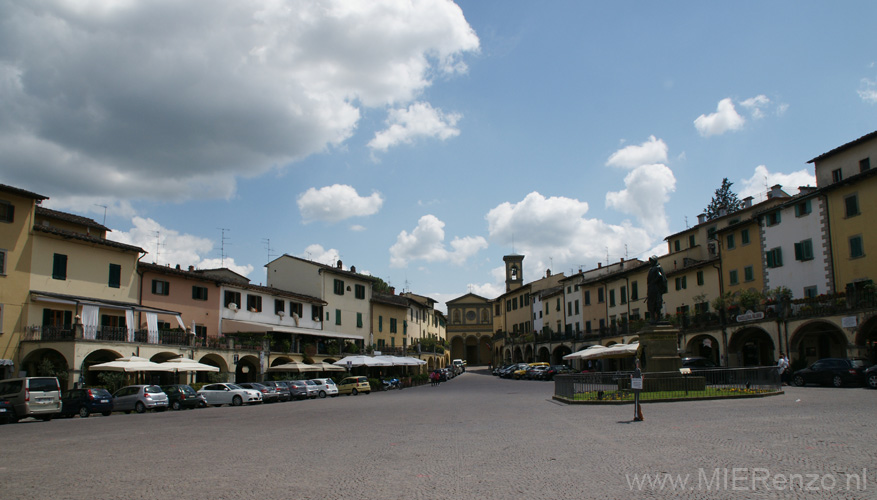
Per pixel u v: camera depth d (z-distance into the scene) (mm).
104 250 37312
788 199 42656
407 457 11609
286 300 54094
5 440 16266
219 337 44438
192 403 33688
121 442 15156
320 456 11953
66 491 8906
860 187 36156
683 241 59938
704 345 49781
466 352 120812
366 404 30750
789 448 11203
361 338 61250
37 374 32750
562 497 8023
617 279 64188
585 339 69250
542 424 17250
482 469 10141
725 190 75562
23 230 33031
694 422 16094
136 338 36250
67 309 34938
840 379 29766
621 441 12992
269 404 35781
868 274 35406
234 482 9391
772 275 42938
